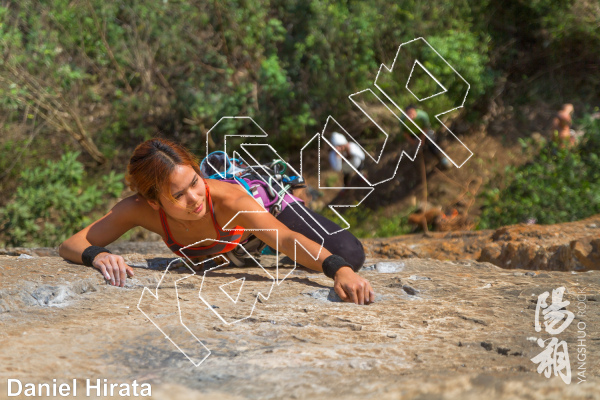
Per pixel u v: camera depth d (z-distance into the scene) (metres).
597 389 1.24
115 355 1.59
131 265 2.85
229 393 1.29
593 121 8.42
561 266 3.64
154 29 10.10
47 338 1.73
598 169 7.62
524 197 7.67
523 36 11.34
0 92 8.73
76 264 2.64
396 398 1.21
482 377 1.33
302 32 10.27
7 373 1.44
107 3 9.98
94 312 2.04
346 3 10.31
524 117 10.69
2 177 9.35
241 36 10.04
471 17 10.56
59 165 8.27
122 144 10.48
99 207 9.27
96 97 10.29
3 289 2.19
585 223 4.60
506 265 3.94
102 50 10.02
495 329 1.90
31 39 9.27
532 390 1.23
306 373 1.44
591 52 10.88
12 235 7.90
